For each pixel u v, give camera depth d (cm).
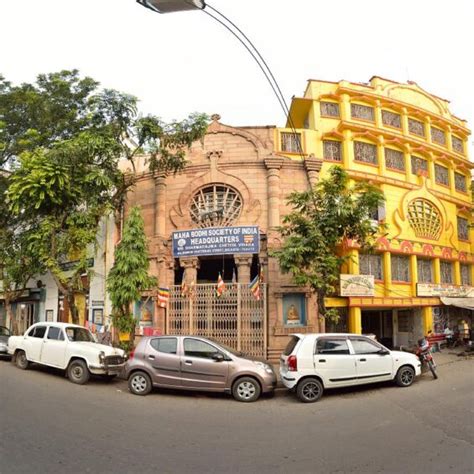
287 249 1252
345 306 1753
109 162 1495
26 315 2497
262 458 547
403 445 598
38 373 1227
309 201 1348
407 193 2003
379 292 1836
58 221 1498
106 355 1138
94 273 1605
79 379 1127
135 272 1364
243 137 1742
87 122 1900
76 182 1456
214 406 908
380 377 1055
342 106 1977
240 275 1588
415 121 2184
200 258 1686
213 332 1555
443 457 542
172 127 1501
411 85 2228
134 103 1463
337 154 1939
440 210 2100
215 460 537
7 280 2095
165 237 1698
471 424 710
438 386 1091
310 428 710
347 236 1339
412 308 2014
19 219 1866
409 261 1970
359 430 689
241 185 1678
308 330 1557
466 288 2105
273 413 843
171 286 1641
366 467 511
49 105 1905
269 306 1564
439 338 1938
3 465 490
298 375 967
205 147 1750
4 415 715
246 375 980
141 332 1645
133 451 563
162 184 1728
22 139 1822
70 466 496
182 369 998
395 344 2061
